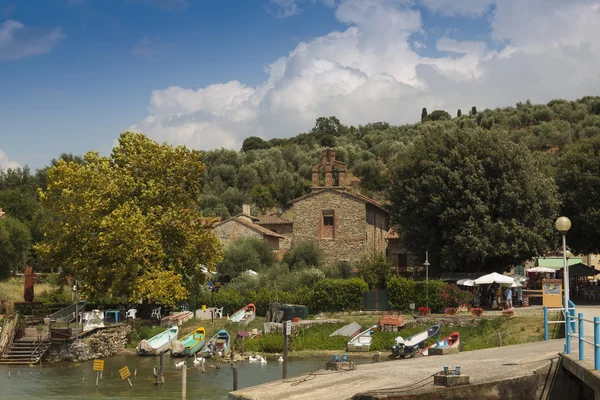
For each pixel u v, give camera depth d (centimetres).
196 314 5903
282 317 5509
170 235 5681
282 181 12850
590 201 6025
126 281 5216
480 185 5928
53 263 5584
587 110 13775
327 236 7475
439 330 4741
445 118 17162
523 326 4559
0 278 7238
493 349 2803
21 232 7550
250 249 7200
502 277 5156
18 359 4556
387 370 2266
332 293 5838
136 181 5691
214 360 4641
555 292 4941
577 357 1931
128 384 3822
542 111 13750
